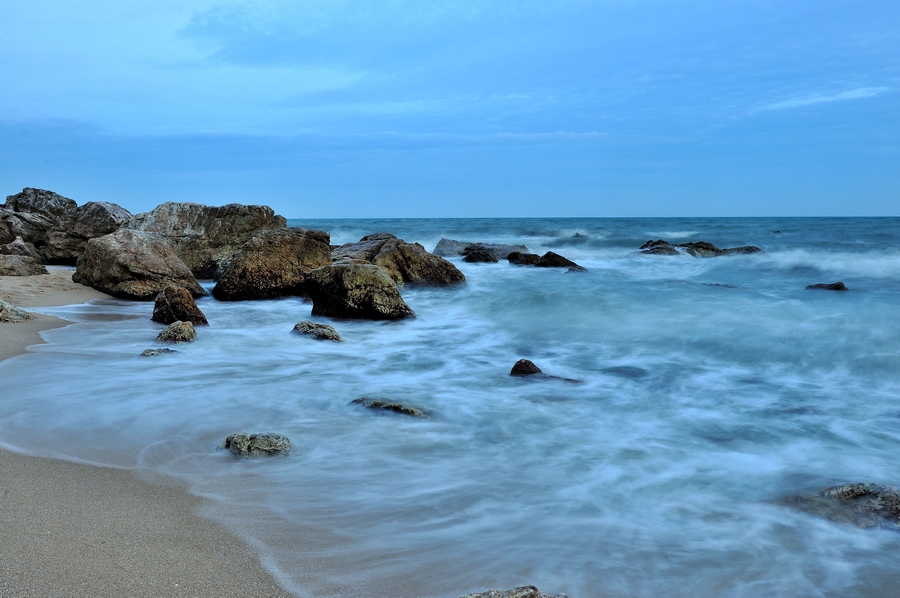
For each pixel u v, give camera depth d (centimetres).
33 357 922
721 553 430
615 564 412
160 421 670
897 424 717
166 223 2023
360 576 387
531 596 340
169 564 385
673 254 3158
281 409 734
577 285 1842
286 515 467
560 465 585
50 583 352
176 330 1075
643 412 757
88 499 472
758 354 1059
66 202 2856
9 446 579
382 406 726
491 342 1180
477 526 461
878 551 436
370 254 1981
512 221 10625
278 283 1639
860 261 2506
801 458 611
